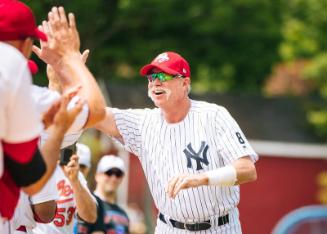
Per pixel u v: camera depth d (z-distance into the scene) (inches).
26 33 450.9
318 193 3240.7
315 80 3553.2
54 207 666.2
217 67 3351.4
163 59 714.8
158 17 2955.2
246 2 3085.6
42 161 432.8
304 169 3253.0
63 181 771.4
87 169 900.0
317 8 3385.8
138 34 3041.3
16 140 422.9
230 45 3326.8
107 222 1012.5
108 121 729.0
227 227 726.5
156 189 728.3
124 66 3134.8
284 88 3693.4
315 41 3393.2
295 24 3353.8
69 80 479.8
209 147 712.4
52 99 461.1
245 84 3496.6
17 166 428.5
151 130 727.1
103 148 1956.2
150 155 726.5
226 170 663.1
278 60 3390.7
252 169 690.2
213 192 711.1
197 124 716.7
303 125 3368.6
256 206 3216.0
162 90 709.3
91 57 2428.6
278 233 1952.5
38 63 2119.8
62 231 769.6
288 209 3228.3
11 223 491.2
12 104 418.9
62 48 486.3
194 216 716.0
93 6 2267.5
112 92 3139.8
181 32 3159.5
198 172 712.4
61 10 490.0
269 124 3344.0
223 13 3056.1
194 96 3297.2
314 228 1877.5
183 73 712.4
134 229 2031.3
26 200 642.8
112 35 2935.5
